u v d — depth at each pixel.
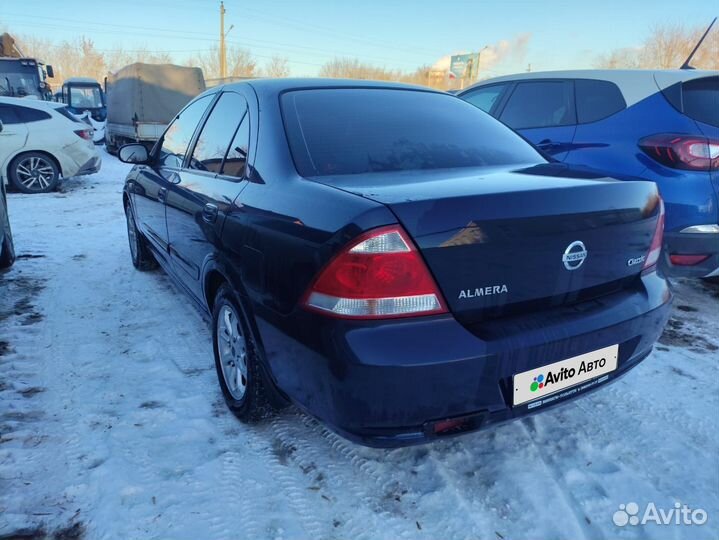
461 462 2.30
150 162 4.02
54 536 1.90
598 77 4.26
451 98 3.01
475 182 1.99
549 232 1.88
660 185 3.60
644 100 3.89
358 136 2.41
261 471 2.24
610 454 2.36
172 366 3.12
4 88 17.44
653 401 2.77
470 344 1.74
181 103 15.78
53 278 4.71
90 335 3.52
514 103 4.95
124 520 1.96
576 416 2.64
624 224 2.09
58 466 2.24
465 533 1.94
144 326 3.68
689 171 3.51
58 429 2.49
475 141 2.62
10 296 4.22
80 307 4.02
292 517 2.00
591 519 2.01
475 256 1.77
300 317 1.85
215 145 2.96
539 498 2.10
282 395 2.19
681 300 4.18
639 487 2.17
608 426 2.56
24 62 17.77
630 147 3.83
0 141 9.28
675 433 2.51
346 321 1.71
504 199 1.80
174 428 2.52
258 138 2.46
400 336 1.70
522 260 1.85
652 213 2.22
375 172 2.21
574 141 4.23
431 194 1.79
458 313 1.78
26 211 7.89
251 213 2.22
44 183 9.76
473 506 2.06
